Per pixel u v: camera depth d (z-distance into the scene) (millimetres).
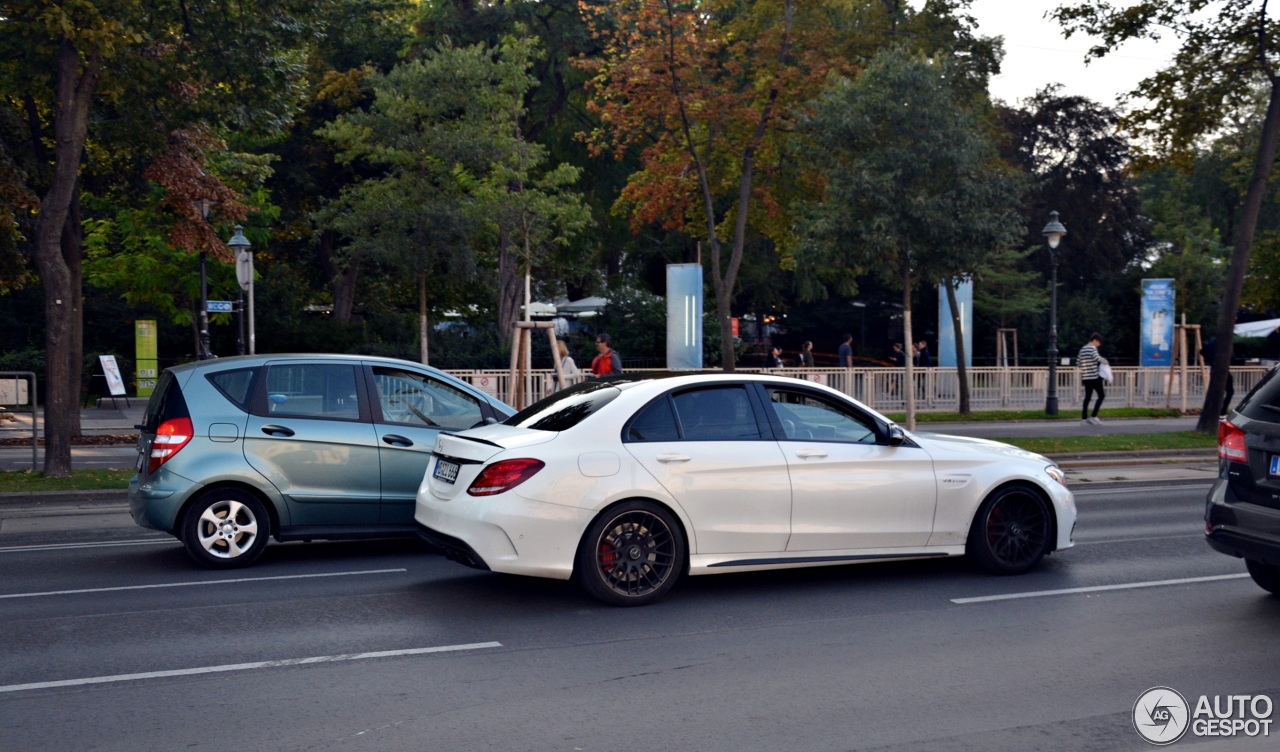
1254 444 7305
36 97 17219
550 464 7375
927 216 19047
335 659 6328
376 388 9484
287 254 40062
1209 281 45250
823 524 7988
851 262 20031
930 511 8336
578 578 7551
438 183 23797
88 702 5551
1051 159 45062
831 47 23547
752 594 8023
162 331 37781
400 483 9344
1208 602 7820
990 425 24172
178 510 8805
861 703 5551
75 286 20047
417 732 5109
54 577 8664
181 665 6207
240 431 8961
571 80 36312
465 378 22062
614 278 44531
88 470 15594
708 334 36281
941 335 31688
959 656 6422
